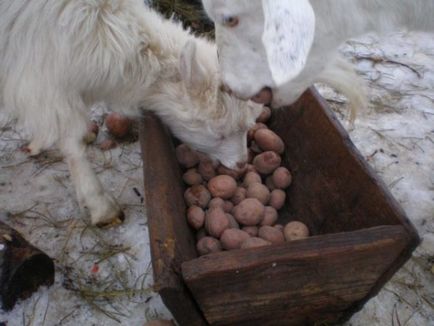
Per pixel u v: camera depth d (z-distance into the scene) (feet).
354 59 4.59
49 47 2.46
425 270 2.78
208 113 2.59
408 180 3.41
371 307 2.59
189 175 2.93
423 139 3.75
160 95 2.66
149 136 2.46
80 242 2.94
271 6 1.58
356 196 2.32
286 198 3.07
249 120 2.70
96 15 2.43
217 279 1.78
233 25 1.98
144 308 2.59
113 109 2.89
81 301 2.62
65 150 2.80
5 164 3.47
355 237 1.84
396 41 4.86
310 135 2.78
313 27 1.59
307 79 2.23
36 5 2.38
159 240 1.80
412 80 4.36
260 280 1.86
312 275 1.92
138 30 2.55
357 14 1.98
